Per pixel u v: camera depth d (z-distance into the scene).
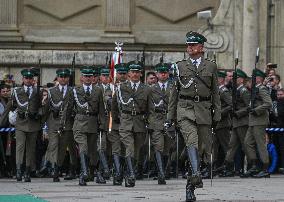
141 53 65.44
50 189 40.59
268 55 64.69
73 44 66.50
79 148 44.56
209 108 32.91
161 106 46.94
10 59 65.06
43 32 67.12
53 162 48.34
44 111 48.19
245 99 51.53
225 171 52.44
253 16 63.81
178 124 33.00
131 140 42.75
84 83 44.97
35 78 53.25
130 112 42.84
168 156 49.28
